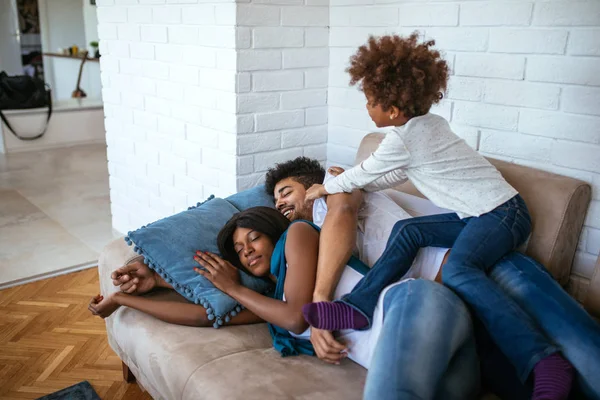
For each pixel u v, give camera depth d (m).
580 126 1.71
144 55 2.70
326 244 1.54
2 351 2.17
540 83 1.78
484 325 1.38
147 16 2.61
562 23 1.70
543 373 1.23
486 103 1.94
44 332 2.31
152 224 1.74
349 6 2.31
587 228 1.75
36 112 5.40
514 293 1.43
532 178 1.71
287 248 1.58
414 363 1.22
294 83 2.37
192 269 1.66
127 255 1.79
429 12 2.04
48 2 7.75
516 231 1.49
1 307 2.51
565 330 1.33
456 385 1.30
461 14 1.95
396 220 1.69
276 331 1.59
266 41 2.24
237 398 1.30
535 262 1.52
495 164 1.81
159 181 2.82
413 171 1.56
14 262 2.96
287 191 1.87
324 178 1.92
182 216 1.80
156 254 1.66
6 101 5.26
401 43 1.50
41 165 4.91
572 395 1.32
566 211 1.62
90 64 7.13
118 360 2.14
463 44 1.96
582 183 1.66
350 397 1.32
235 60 2.17
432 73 1.49
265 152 2.37
